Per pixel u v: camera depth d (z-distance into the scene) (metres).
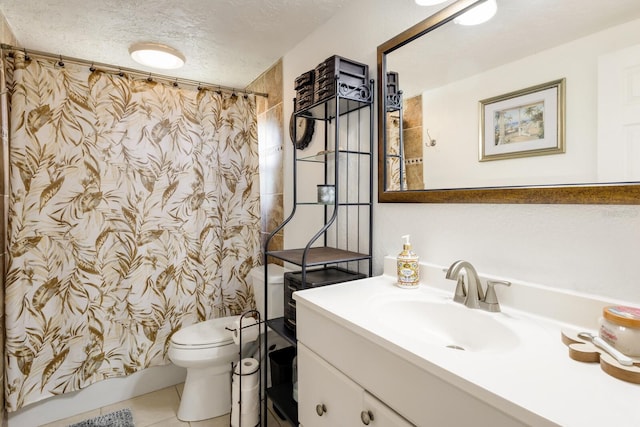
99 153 1.90
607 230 0.81
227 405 1.85
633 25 0.74
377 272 1.48
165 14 1.65
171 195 2.12
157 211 2.07
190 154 2.18
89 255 1.87
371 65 1.47
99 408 1.93
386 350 0.80
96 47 1.98
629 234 0.78
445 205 1.19
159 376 2.12
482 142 1.04
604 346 0.67
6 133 1.68
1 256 1.65
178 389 2.12
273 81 2.31
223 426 1.74
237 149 2.39
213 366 1.80
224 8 1.61
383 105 1.39
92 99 1.88
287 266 2.14
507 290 0.99
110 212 1.94
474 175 1.07
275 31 1.85
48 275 1.75
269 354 1.84
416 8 1.27
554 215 0.91
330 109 1.58
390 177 1.38
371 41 1.47
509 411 0.54
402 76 1.31
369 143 1.49
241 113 2.39
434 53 1.19
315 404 1.08
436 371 0.66
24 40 1.87
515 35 0.95
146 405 1.95
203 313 2.22
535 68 0.91
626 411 0.51
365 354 0.86
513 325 0.86
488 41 1.02
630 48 0.75
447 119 1.15
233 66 2.31
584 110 0.82
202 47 2.02
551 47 0.88
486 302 0.98
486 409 0.58
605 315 0.71
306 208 1.99
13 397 1.65
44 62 1.75
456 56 1.11
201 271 2.22
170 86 2.13
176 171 2.13
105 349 1.93
